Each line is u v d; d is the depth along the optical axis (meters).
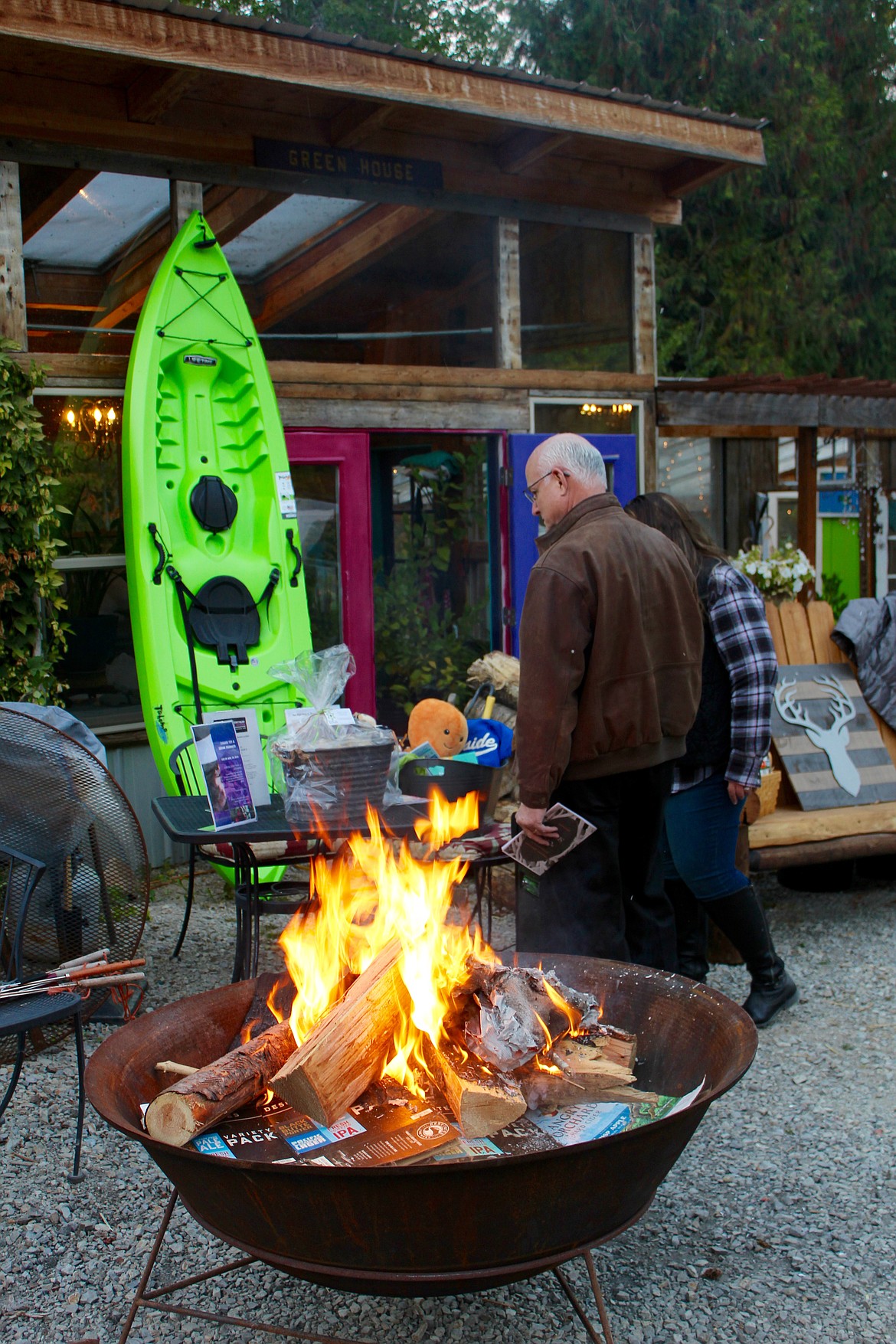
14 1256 2.54
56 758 3.20
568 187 6.66
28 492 4.86
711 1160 2.96
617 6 13.65
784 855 4.48
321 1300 2.41
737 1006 2.28
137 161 5.29
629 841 3.17
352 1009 2.15
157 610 5.07
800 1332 2.28
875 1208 2.72
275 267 5.82
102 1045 2.16
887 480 11.65
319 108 5.63
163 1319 2.35
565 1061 2.25
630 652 2.88
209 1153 1.95
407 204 6.11
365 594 6.04
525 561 6.55
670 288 14.09
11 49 4.65
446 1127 2.06
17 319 5.06
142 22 4.45
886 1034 3.73
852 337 14.70
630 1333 2.28
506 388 6.52
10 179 5.01
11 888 3.29
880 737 5.11
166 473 5.25
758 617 3.53
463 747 4.51
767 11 13.83
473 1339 2.27
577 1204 1.82
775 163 13.83
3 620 4.94
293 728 3.27
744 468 10.88
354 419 6.00
